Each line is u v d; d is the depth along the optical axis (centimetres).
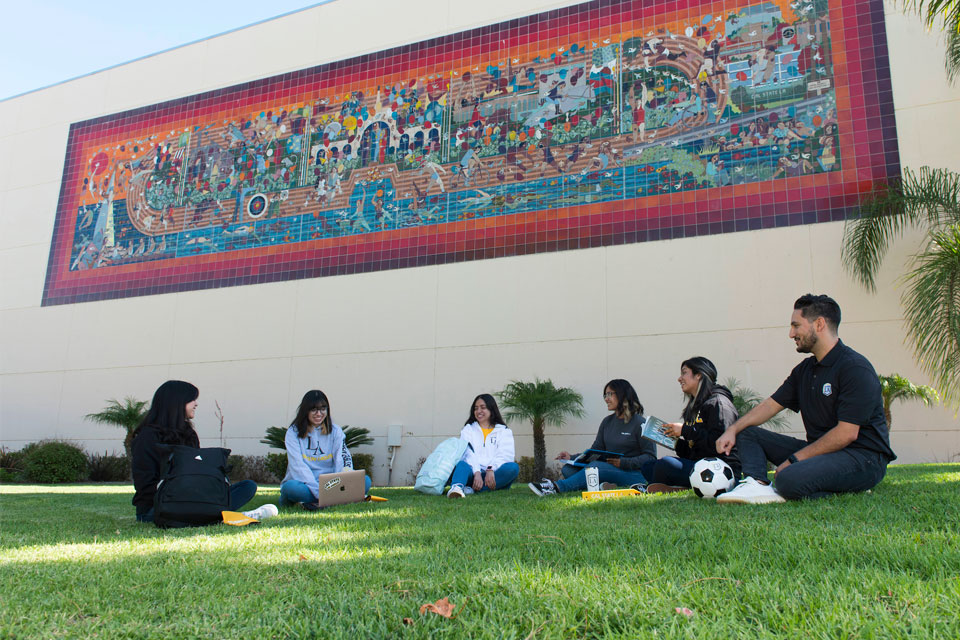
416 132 1287
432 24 1324
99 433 1414
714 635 128
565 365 1088
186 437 409
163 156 1514
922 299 803
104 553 258
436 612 149
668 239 1067
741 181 1041
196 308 1394
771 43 1065
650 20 1149
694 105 1091
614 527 283
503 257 1170
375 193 1295
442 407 1155
